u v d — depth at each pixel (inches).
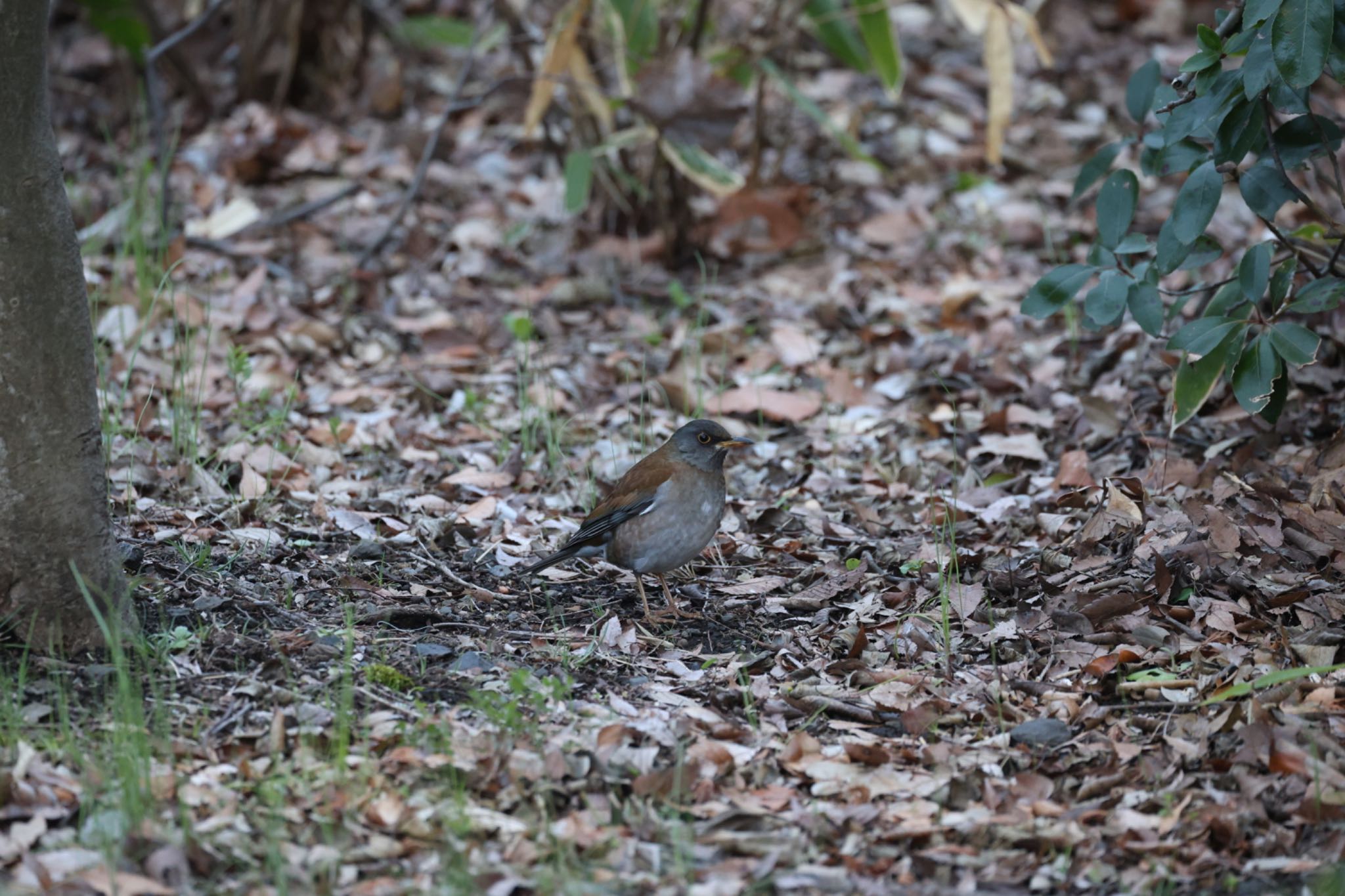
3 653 336.8
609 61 684.1
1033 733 331.3
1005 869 287.4
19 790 290.2
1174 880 281.9
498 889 273.4
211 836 284.4
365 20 822.5
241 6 792.9
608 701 347.3
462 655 364.8
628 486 392.2
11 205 313.4
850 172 757.9
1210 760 317.1
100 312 602.9
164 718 312.2
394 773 309.1
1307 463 435.8
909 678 359.3
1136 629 367.6
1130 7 900.6
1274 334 376.5
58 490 332.2
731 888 277.1
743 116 637.9
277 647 357.1
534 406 559.8
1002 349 579.8
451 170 759.1
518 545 449.4
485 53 815.1
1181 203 385.7
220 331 594.9
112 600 345.7
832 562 437.1
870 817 301.9
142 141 754.8
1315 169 464.1
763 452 520.4
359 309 636.7
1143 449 483.2
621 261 683.4
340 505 470.6
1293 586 378.6
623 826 296.4
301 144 769.6
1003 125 640.4
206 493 465.4
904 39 891.4
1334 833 289.4
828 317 621.0
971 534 449.7
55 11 869.2
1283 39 348.5
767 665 374.9
